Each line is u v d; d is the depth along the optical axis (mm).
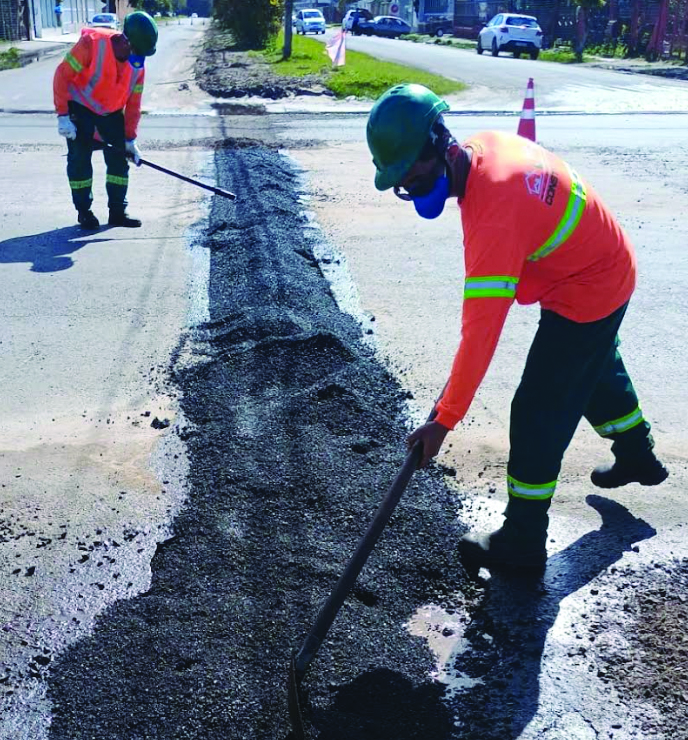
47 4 44781
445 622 2797
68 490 3508
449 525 3240
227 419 4012
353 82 19672
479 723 2398
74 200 7391
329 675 2523
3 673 2572
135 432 3965
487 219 2414
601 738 2352
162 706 2428
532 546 2975
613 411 3252
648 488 3576
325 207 8273
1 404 4250
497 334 2430
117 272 6266
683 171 10250
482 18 47000
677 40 30531
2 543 3182
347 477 3504
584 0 30938
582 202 2617
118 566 3041
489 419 4133
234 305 5391
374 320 5383
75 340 5027
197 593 2881
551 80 22359
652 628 2760
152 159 10500
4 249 6879
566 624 2785
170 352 4832
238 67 24375
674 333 5215
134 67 7137
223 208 7840
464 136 12930
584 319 2734
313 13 51000
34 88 20125
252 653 2607
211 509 3334
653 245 7156
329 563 3000
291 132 13211
